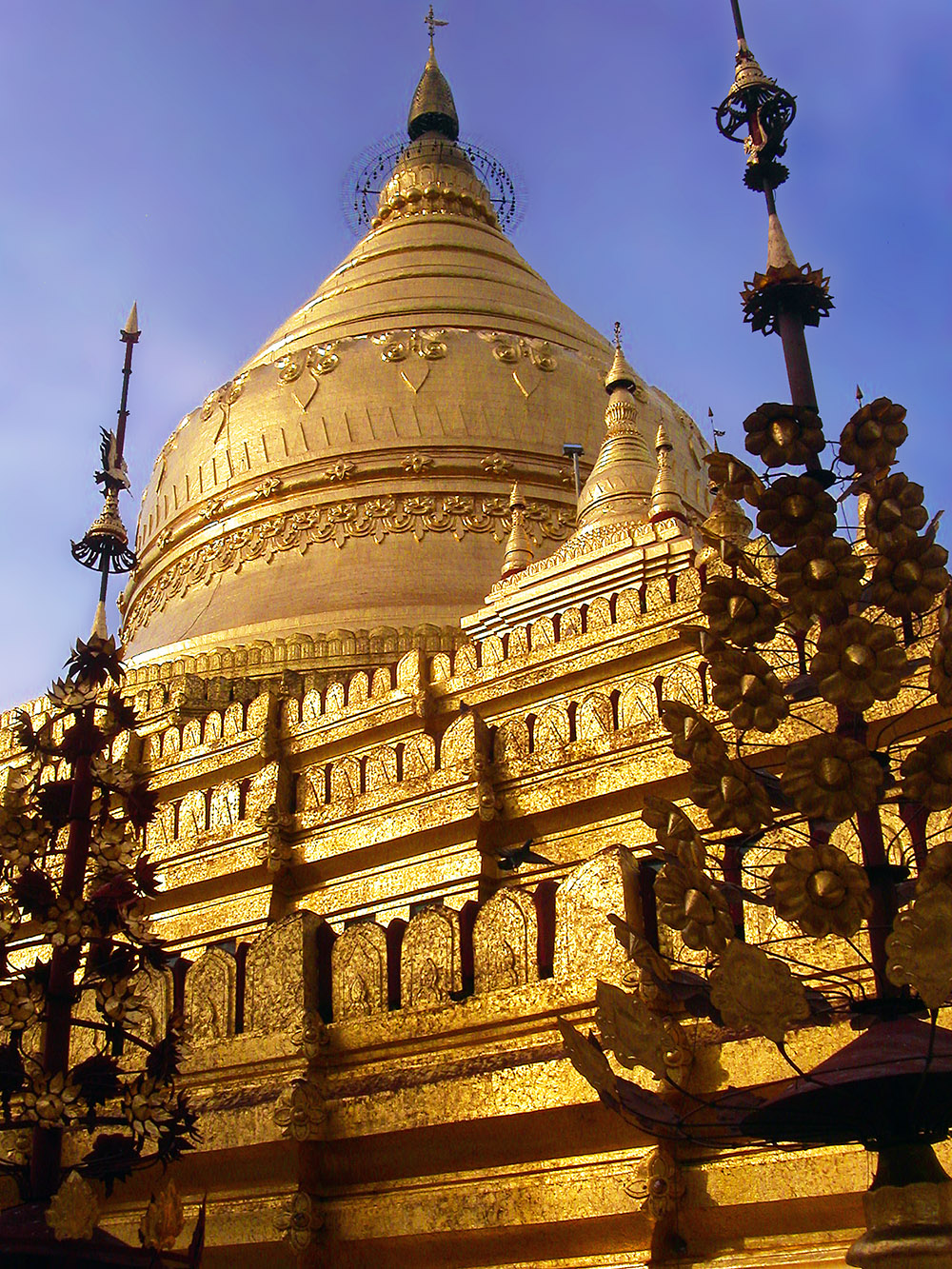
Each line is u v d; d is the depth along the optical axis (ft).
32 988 33.17
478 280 132.16
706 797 23.80
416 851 57.21
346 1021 38.32
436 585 102.22
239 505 112.47
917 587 24.11
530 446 112.27
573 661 64.39
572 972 34.73
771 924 32.63
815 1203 29.71
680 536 75.77
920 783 22.67
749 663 24.35
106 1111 39.27
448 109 166.09
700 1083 31.63
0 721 83.25
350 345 118.32
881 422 24.71
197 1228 32.40
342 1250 35.63
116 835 35.50
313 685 83.25
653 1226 30.94
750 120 29.40
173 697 80.43
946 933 19.47
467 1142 34.60
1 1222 29.71
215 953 41.19
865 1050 20.74
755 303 27.30
